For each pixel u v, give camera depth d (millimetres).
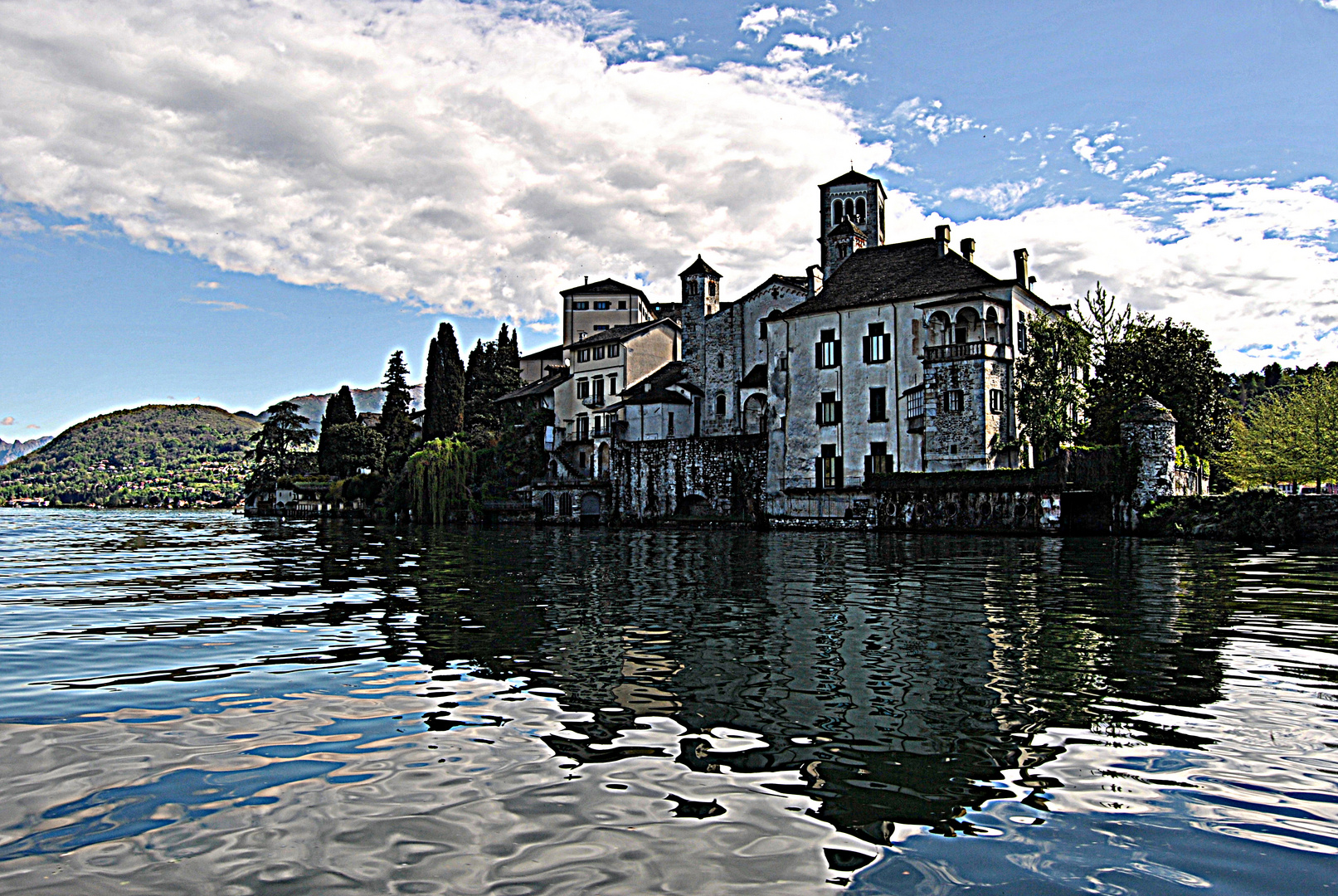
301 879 4969
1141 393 50844
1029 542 35094
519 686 9711
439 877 4988
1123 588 18812
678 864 5156
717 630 13484
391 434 110000
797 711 8625
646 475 64750
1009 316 49406
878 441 54000
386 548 37438
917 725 8125
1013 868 5148
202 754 7254
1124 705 8820
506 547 37469
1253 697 9148
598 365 80062
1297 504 33750
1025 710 8633
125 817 5887
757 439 59781
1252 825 5809
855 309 55156
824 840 5547
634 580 21562
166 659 11359
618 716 8445
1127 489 39781
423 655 11492
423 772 6812
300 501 111438
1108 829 5734
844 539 40062
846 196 72562
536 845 5430
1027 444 48688
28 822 5801
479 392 97812
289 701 9062
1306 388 55031
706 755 7242
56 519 96125
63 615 15727
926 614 15062
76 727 8094
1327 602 16359
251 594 18984
